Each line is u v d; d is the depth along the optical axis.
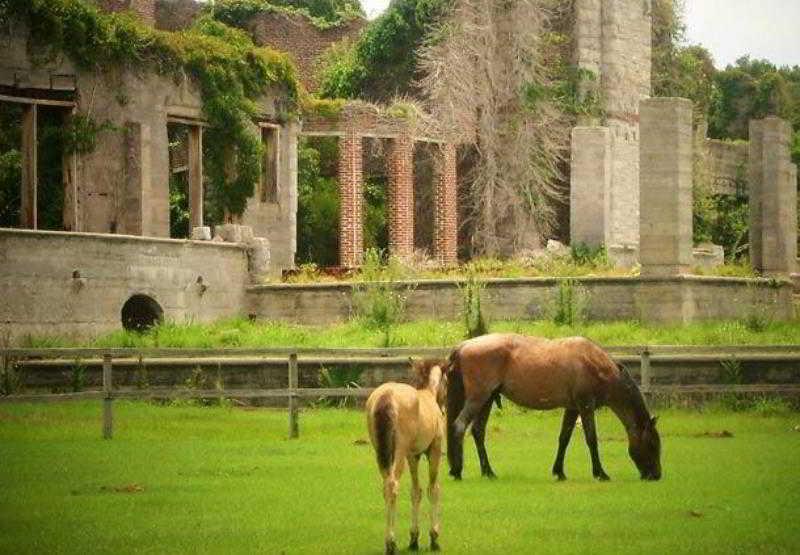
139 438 26.17
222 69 48.31
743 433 27.03
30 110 44.12
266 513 18.30
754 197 49.22
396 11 66.31
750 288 42.75
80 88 44.81
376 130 56.16
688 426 27.91
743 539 16.61
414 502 15.93
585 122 62.44
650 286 39.53
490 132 60.19
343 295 43.16
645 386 28.09
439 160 58.88
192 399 32.38
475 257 59.62
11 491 19.95
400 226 57.00
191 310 43.44
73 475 21.44
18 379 33.50
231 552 16.00
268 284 44.94
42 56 43.88
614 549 16.05
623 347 28.22
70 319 40.25
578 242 46.97
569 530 17.16
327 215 63.12
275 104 50.88
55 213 53.16
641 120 39.88
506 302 40.44
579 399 21.30
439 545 16.11
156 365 33.09
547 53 62.53
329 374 32.34
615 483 20.83
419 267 45.53
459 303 41.00
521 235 60.16
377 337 36.94
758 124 49.03
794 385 29.64
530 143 60.41
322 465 22.53
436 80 59.38
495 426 28.06
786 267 48.69
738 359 31.41
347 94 67.50
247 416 29.88
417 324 39.69
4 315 38.84
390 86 66.81
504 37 60.66
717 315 41.22
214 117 48.25
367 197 64.50
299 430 27.48
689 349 28.31
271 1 81.12
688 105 39.94
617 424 28.44
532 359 21.44
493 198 60.19
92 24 44.75
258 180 49.50
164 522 17.69
